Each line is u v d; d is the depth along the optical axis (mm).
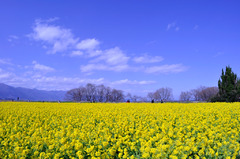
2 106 25844
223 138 8180
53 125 12008
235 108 20125
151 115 15352
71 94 111062
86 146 7656
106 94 111062
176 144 7215
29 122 12703
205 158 6398
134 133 9547
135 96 109625
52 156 6840
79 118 13898
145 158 6312
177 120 13141
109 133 9008
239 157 6887
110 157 6824
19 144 7738
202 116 14812
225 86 48531
